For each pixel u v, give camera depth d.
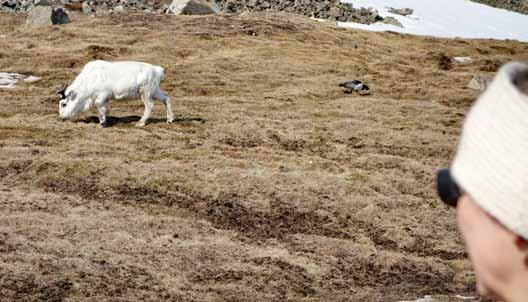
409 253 16.20
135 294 11.67
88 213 16.05
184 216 16.94
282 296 12.35
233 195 18.44
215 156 21.66
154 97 25.66
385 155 23.77
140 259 13.40
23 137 22.84
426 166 22.78
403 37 62.66
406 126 28.67
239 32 50.72
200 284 12.52
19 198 16.77
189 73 38.09
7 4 61.94
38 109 28.30
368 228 17.50
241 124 26.69
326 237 16.33
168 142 23.28
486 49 60.25
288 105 31.58
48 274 12.02
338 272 14.03
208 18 55.56
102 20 52.50
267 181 19.50
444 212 18.72
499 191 1.25
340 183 19.84
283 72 39.62
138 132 24.38
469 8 91.88
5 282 11.53
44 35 46.62
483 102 1.31
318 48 48.44
